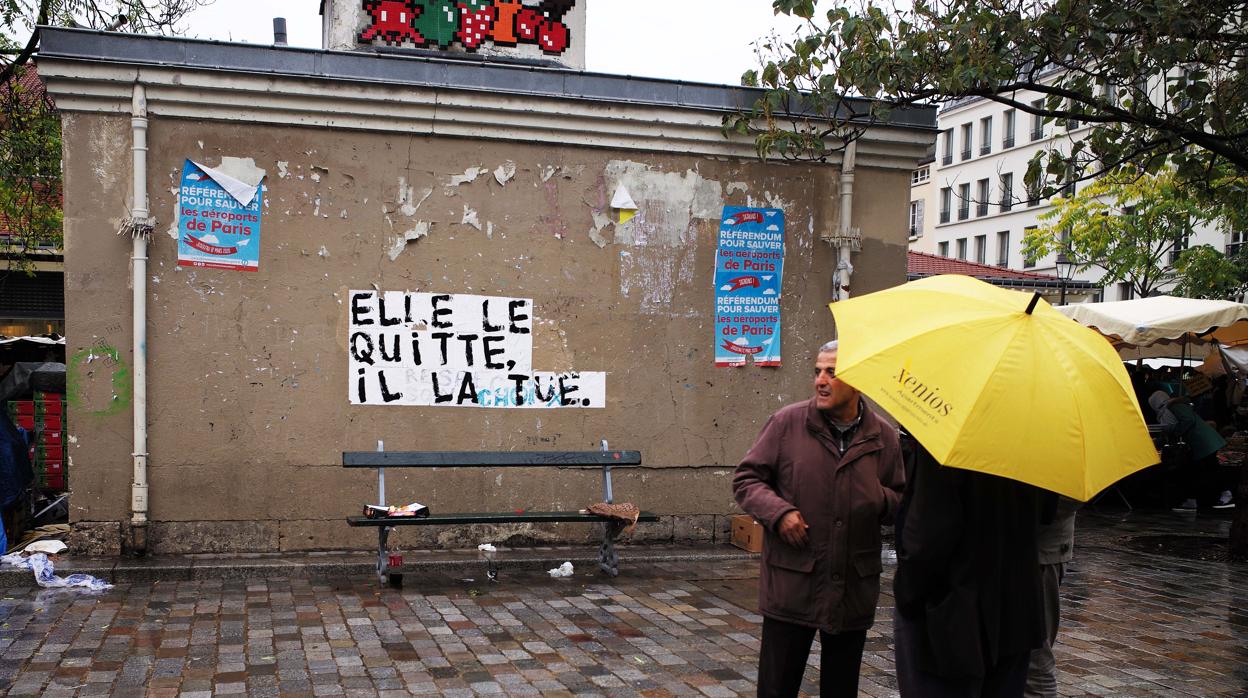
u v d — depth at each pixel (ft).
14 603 20.84
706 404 29.01
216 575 23.58
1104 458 9.98
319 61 25.44
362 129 26.05
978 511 10.79
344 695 15.67
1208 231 112.68
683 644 19.13
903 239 30.55
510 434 27.37
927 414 10.05
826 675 12.98
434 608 21.39
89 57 23.81
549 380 27.71
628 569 26.05
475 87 26.48
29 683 15.85
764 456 13.05
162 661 17.16
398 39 28.09
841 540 12.50
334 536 26.03
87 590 22.08
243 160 25.32
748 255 29.27
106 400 24.39
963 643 10.66
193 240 24.97
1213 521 40.50
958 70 26.89
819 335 29.96
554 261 27.73
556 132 27.48
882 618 21.67
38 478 32.14
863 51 27.45
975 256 161.89
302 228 25.76
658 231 28.55
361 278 26.18
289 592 22.47
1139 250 87.15
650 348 28.53
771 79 27.94
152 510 24.73
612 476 28.32
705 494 29.04
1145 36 28.09
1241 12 31.22
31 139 41.68
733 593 23.53
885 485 12.94
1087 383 10.30
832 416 12.94
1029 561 11.07
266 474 25.50
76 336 24.18
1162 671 18.40
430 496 26.89
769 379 29.55
